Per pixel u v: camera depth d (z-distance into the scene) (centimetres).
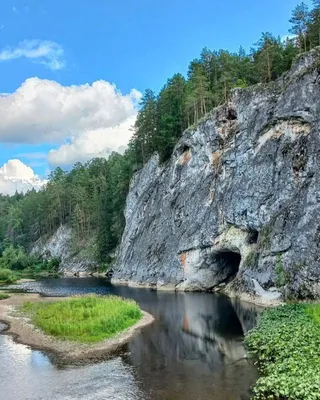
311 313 3359
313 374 2030
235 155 6188
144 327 3816
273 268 4756
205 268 6744
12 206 18188
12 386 2400
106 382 2397
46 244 13600
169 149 8462
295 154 5047
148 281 7681
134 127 9756
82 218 12381
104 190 11256
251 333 3127
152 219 8375
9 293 6838
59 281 9150
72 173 16275
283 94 5422
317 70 4981
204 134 6969
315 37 6412
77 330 3522
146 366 2669
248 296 5231
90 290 7175
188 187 7325
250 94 6112
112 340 3356
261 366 2475
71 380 2459
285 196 5097
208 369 2547
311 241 4272
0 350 3169
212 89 8350
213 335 3434
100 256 10669
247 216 5728
